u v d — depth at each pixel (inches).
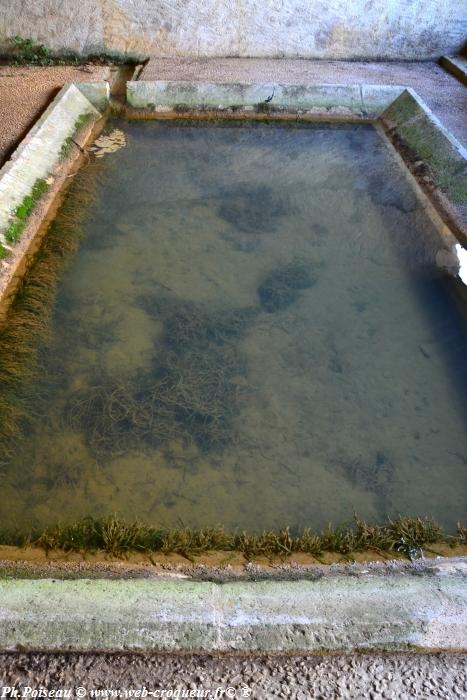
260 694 68.4
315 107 209.3
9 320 122.9
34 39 225.0
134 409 107.9
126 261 142.4
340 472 100.3
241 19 223.8
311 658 71.3
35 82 207.3
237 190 172.4
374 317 130.6
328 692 68.7
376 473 100.3
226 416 107.9
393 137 200.4
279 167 185.6
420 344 125.0
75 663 70.2
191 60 230.7
